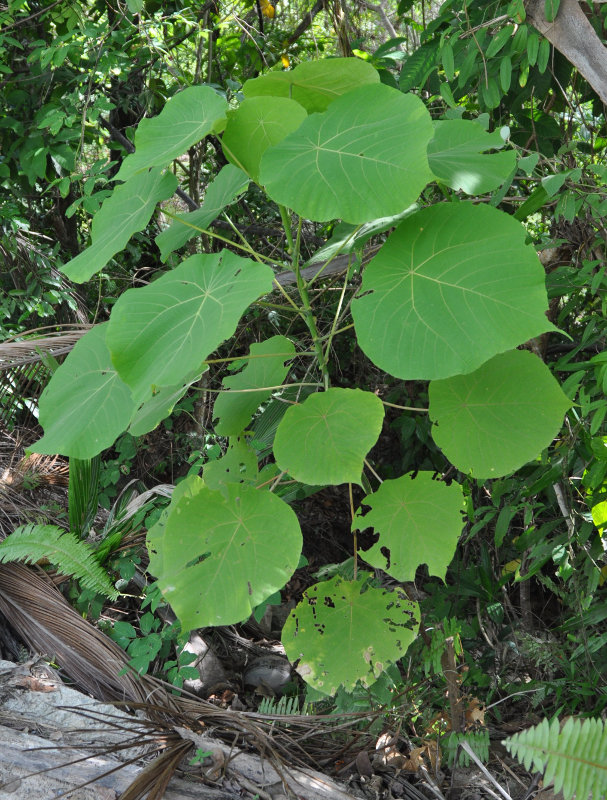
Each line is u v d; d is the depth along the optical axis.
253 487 1.69
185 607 1.64
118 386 1.67
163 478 3.59
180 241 1.78
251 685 2.64
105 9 3.50
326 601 1.80
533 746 1.59
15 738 2.00
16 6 3.08
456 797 2.00
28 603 2.40
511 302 1.46
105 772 1.92
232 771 1.94
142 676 2.26
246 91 1.67
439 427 1.69
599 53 2.10
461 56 2.61
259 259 1.71
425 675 2.17
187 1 3.70
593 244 2.16
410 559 1.72
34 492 3.07
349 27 3.66
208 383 3.44
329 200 1.43
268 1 4.04
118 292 4.02
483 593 2.81
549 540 2.48
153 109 3.94
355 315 1.51
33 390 3.22
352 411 1.59
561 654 2.50
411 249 1.54
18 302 3.39
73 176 2.95
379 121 1.48
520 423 1.67
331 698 2.26
